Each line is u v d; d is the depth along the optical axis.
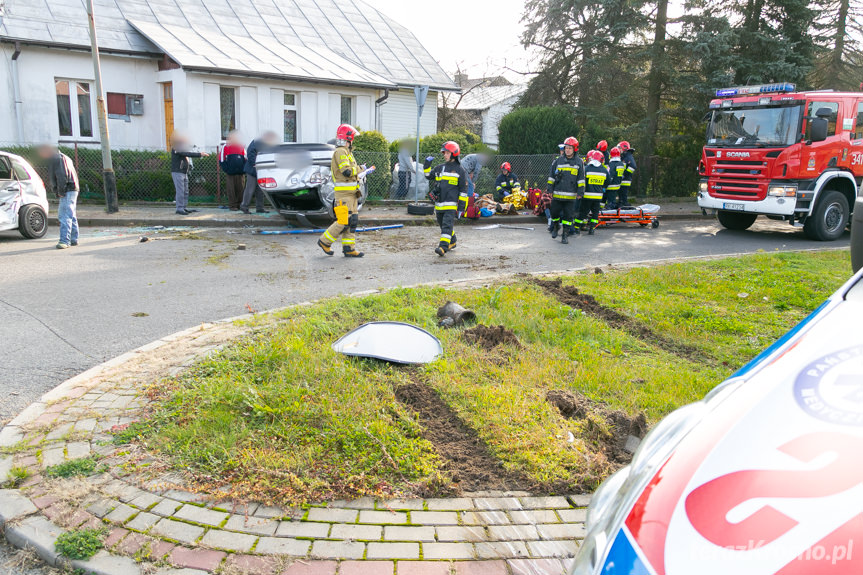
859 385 1.70
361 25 26.77
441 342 5.35
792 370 1.85
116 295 7.43
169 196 16.62
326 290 7.84
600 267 9.23
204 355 5.14
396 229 14.12
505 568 2.73
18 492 3.23
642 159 21.84
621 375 4.85
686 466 1.63
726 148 13.41
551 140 20.03
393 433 3.78
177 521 3.01
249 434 3.75
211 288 7.88
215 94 18.86
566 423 4.04
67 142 18.41
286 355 4.95
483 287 7.54
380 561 2.76
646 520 1.52
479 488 3.38
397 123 24.45
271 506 3.14
